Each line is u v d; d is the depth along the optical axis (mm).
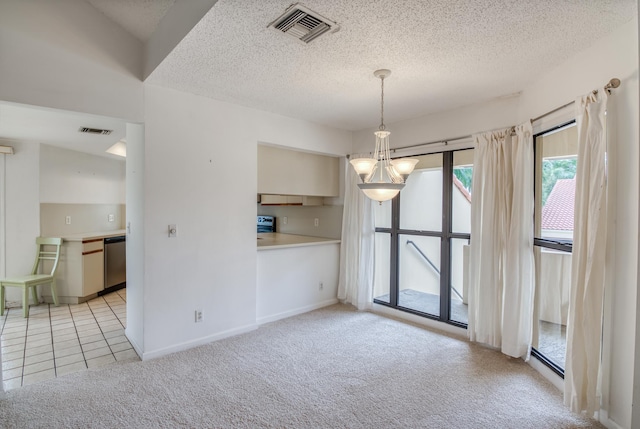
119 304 4473
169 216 2951
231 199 3375
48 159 4609
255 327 3604
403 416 2115
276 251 3934
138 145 2951
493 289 3057
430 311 3922
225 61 2396
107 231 5535
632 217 1849
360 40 2092
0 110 3035
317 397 2316
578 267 2080
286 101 3299
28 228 4383
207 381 2514
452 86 2857
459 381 2545
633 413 1535
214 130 3230
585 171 2061
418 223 3988
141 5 2338
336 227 4742
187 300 3084
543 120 2623
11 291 4289
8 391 2359
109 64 2600
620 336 1920
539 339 2920
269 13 1804
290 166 4219
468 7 1737
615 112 1948
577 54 2262
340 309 4348
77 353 2990
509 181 2951
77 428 1973
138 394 2332
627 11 1767
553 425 2037
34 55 2279
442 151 3646
